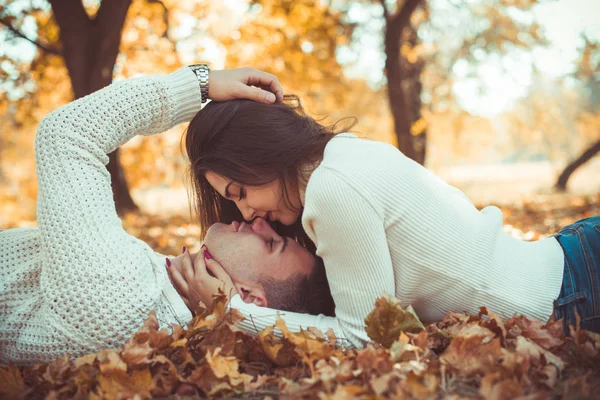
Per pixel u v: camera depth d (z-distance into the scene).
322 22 13.04
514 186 23.38
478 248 2.26
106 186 2.40
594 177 27.95
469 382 1.83
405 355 1.91
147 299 2.22
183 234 9.05
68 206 2.23
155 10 13.20
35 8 11.78
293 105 2.70
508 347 2.05
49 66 12.97
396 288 2.30
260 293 2.42
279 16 12.73
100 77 10.67
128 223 10.77
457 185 23.27
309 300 2.55
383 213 2.16
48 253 2.20
